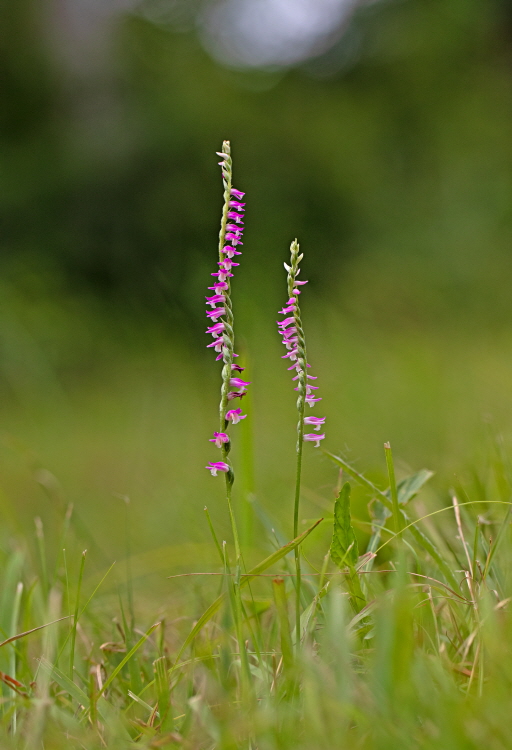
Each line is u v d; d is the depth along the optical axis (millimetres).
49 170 16891
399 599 1838
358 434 6195
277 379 8227
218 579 3521
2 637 2736
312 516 4531
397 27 23531
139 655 2629
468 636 2281
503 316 11656
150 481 6910
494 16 21812
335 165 18516
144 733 2029
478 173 17500
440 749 1654
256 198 17484
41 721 1950
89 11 18938
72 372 13312
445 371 7730
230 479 2168
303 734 1873
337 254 16781
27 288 14344
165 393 10234
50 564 4051
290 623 2684
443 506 3506
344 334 9273
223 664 2281
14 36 17953
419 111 21078
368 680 1967
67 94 18234
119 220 16469
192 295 11078
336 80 23516
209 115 18156
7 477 8125
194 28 22234
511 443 3969
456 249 14844
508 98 20125
